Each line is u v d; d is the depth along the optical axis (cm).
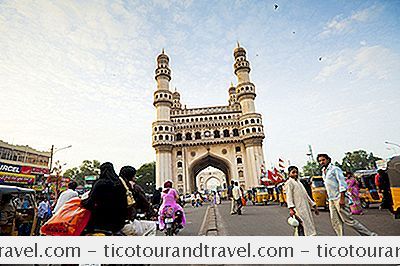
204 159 4941
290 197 480
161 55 5372
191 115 5184
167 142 4716
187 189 4634
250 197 3347
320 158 546
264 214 1255
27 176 3027
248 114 4838
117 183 321
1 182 2762
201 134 4997
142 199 403
